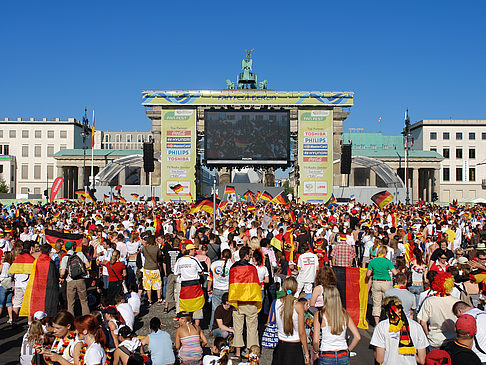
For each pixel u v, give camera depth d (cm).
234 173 10062
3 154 11581
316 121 5559
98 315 837
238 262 997
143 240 1559
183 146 5591
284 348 763
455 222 2383
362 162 7088
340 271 1183
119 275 1300
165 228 2202
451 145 11381
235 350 1021
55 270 1148
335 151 7644
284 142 5388
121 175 9300
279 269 1535
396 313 646
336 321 680
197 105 5591
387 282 1123
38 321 779
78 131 12000
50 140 11619
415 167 9475
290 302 764
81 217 2608
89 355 669
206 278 1388
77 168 9981
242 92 5606
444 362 607
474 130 11356
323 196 5522
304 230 1591
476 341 666
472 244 1861
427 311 760
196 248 1296
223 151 5384
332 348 682
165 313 1368
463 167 11344
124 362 764
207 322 1295
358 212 3241
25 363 786
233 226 1981
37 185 11550
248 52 9269
